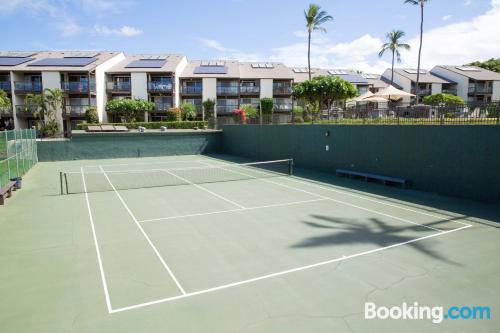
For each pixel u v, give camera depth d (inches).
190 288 226.4
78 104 1609.3
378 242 310.8
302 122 852.6
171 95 1740.9
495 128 446.3
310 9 1592.0
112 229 353.4
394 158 598.9
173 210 429.7
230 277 242.4
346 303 207.0
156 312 198.2
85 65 1568.7
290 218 391.2
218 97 1856.5
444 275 243.6
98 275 246.4
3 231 347.3
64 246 304.3
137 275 245.9
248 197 504.4
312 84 1180.5
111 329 182.1
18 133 689.0
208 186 595.8
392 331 179.8
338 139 724.7
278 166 869.2
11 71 1512.1
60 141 1000.2
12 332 180.2
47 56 1760.6
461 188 493.0
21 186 588.1
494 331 180.2
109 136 1051.3
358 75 2128.4
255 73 1921.8
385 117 621.6
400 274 245.6
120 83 1686.8
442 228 351.3
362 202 469.7
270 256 279.6
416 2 1542.8
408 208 435.2
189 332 179.0
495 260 269.3
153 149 1111.0
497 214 403.5
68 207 446.6
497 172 447.2
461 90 2075.5
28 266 262.2
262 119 999.6
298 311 198.4
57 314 196.7
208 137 1199.6
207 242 313.6
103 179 677.3
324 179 666.8
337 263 265.0
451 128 502.0
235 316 193.6
